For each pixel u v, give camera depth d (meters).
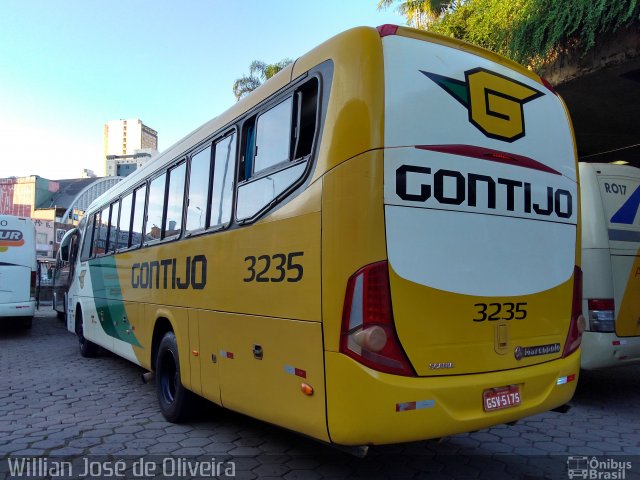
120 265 7.43
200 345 4.66
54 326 15.61
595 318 5.91
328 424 3.02
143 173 6.86
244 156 4.24
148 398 6.56
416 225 3.11
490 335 3.37
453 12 11.77
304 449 4.59
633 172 6.47
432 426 3.01
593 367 5.88
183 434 5.01
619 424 5.38
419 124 3.20
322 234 3.13
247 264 3.91
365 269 2.94
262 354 3.65
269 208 3.71
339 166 3.09
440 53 3.44
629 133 11.98
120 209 7.73
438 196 3.21
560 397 3.74
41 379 7.78
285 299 3.43
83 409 6.01
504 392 3.37
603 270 5.95
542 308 3.70
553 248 3.84
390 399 2.89
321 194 3.18
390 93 3.13
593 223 6.05
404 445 4.68
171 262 5.47
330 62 3.35
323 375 3.06
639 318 6.18
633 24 7.26
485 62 3.67
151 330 5.98
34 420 5.53
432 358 3.09
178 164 5.66
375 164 3.01
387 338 2.94
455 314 3.20
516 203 3.60
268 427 5.25
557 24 7.75
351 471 4.08
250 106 4.25
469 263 3.30
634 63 7.77
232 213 4.26
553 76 8.69
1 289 12.75
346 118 3.12
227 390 4.12
